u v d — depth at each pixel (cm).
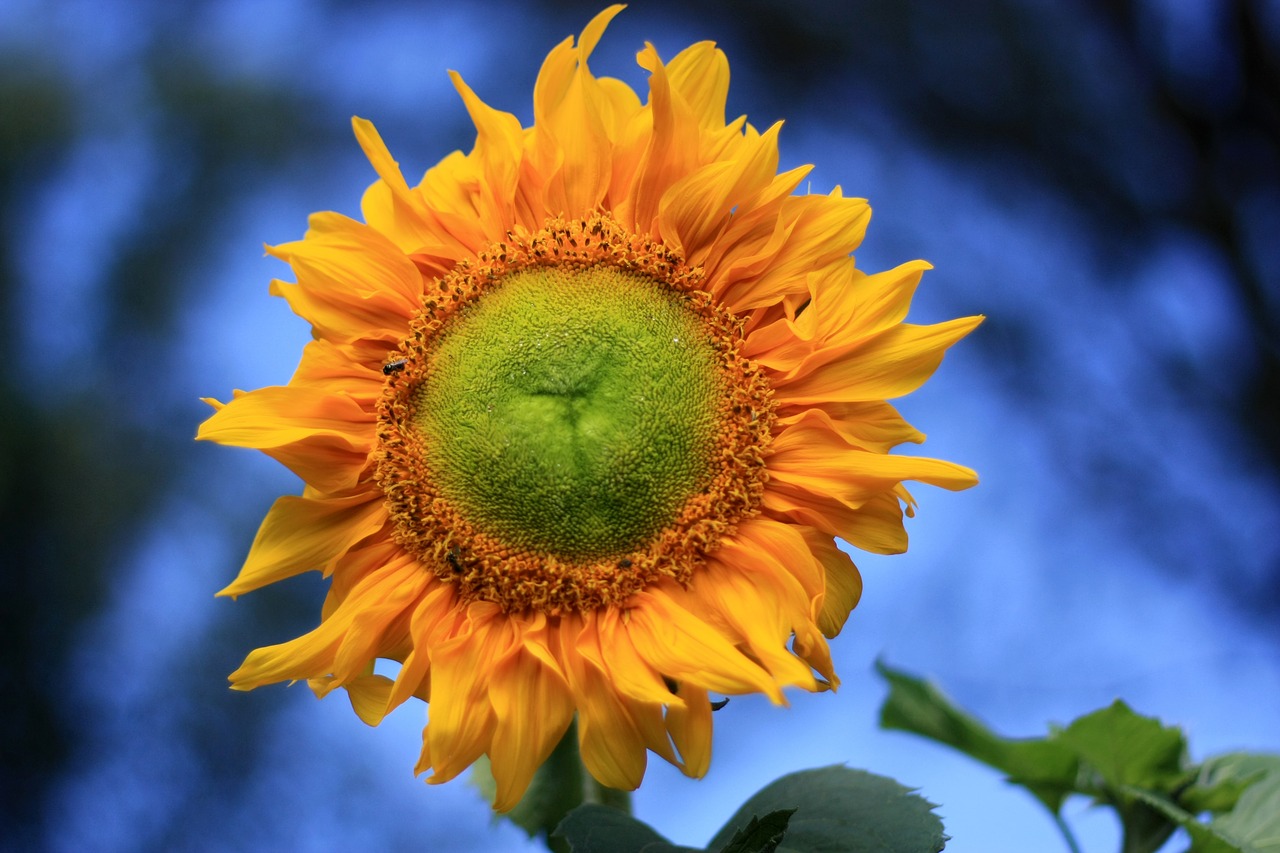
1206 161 195
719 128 87
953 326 83
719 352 85
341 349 86
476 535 85
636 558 84
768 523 84
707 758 81
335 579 85
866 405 84
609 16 86
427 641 84
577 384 85
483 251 87
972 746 94
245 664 82
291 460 85
